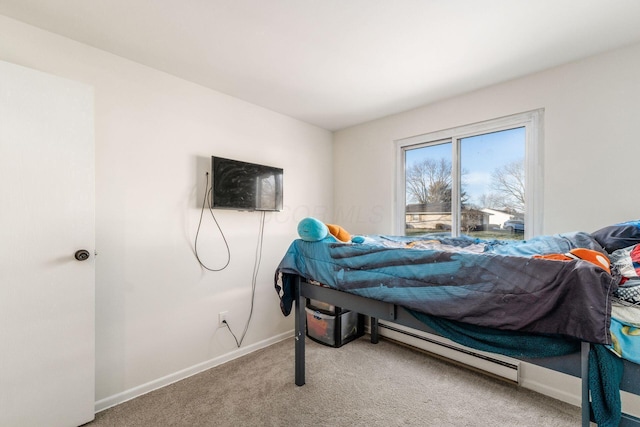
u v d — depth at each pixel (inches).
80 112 62.5
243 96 95.9
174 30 61.9
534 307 38.0
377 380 80.0
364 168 122.0
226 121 94.0
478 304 43.1
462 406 68.7
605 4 52.3
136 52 70.6
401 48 67.8
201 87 88.0
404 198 113.8
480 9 54.2
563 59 71.7
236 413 66.4
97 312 68.4
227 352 93.0
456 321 47.1
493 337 43.4
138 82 75.3
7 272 54.1
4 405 53.6
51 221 58.7
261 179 99.7
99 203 69.0
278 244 109.5
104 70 69.8
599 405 34.1
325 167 129.8
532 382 75.0
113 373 70.5
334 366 88.0
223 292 92.6
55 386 58.7
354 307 65.0
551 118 75.9
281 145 111.3
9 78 54.7
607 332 32.1
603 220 68.2
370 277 58.5
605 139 68.2
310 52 70.1
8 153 54.4
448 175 101.0
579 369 36.9
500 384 78.0
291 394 73.7
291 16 57.1
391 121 112.8
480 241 77.2
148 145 77.0
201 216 87.7
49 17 57.9
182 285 83.3
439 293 47.8
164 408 68.4
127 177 73.3
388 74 80.4
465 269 45.6
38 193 57.4
